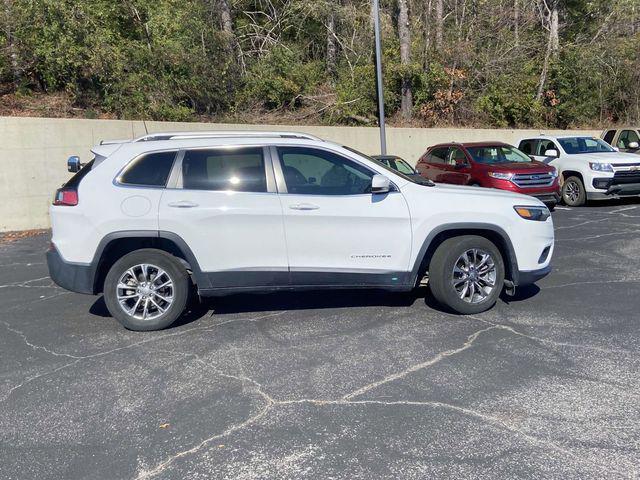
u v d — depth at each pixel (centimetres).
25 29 1466
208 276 545
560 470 314
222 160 551
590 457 326
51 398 420
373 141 1847
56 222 549
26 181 1183
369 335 527
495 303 611
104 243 535
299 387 425
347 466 324
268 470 323
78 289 545
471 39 2361
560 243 923
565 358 465
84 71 1537
